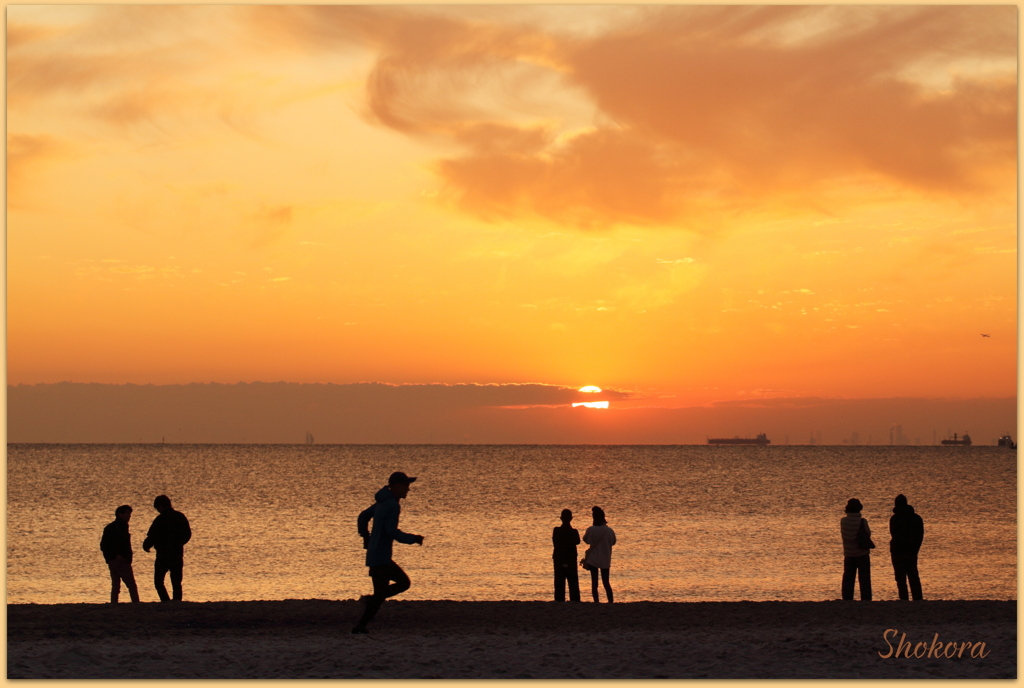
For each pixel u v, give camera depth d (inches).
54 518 2129.7
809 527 1811.0
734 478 4877.0
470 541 1536.7
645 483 4362.7
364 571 1098.1
